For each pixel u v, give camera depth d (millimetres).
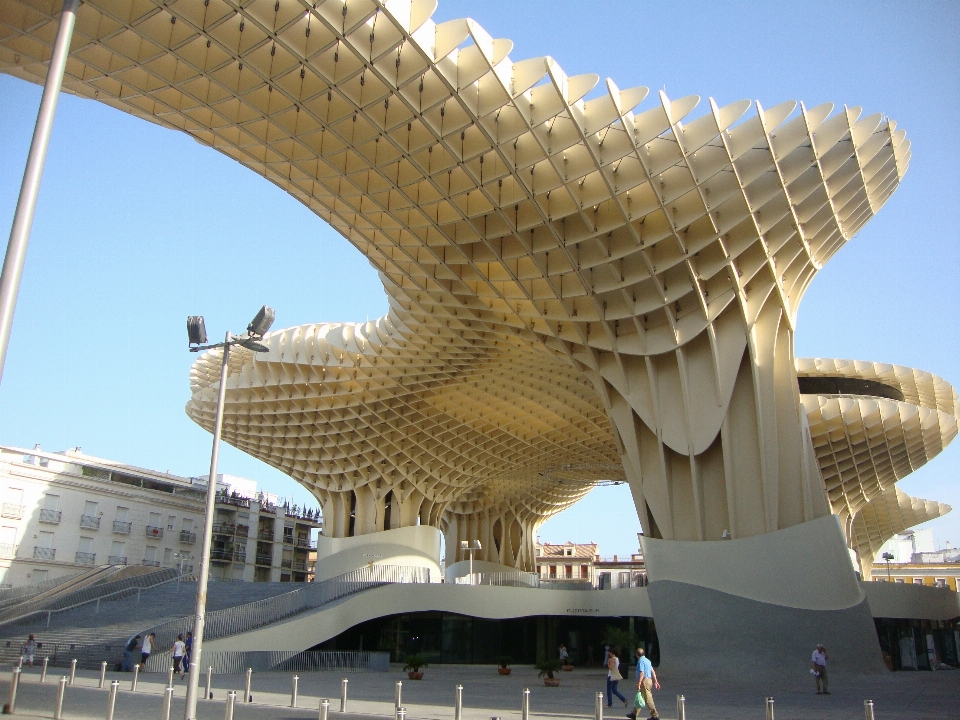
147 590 45938
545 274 28438
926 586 43750
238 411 50781
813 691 24562
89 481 62281
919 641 46031
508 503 67688
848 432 39906
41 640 36062
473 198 26625
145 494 67500
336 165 25250
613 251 27781
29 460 60594
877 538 65375
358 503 55219
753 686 26297
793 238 27625
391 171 25328
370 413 48156
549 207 26578
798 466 28312
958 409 45531
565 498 72375
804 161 25453
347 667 36688
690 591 28750
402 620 47000
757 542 27875
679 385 29781
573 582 52781
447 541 69250
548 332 31906
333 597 42562
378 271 33594
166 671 31141
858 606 26891
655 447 30984
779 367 29078
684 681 27828
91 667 31719
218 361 50250
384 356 41625
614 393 32281
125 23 20344
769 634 27391
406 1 20453
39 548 57375
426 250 29359
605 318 29953
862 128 25516
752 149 25562
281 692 24078
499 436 50969
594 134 23297
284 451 55125
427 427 49469
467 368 41031
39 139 10227
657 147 25000
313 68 21359
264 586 46250
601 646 50188
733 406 29047
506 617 44844
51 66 10625
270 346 47406
